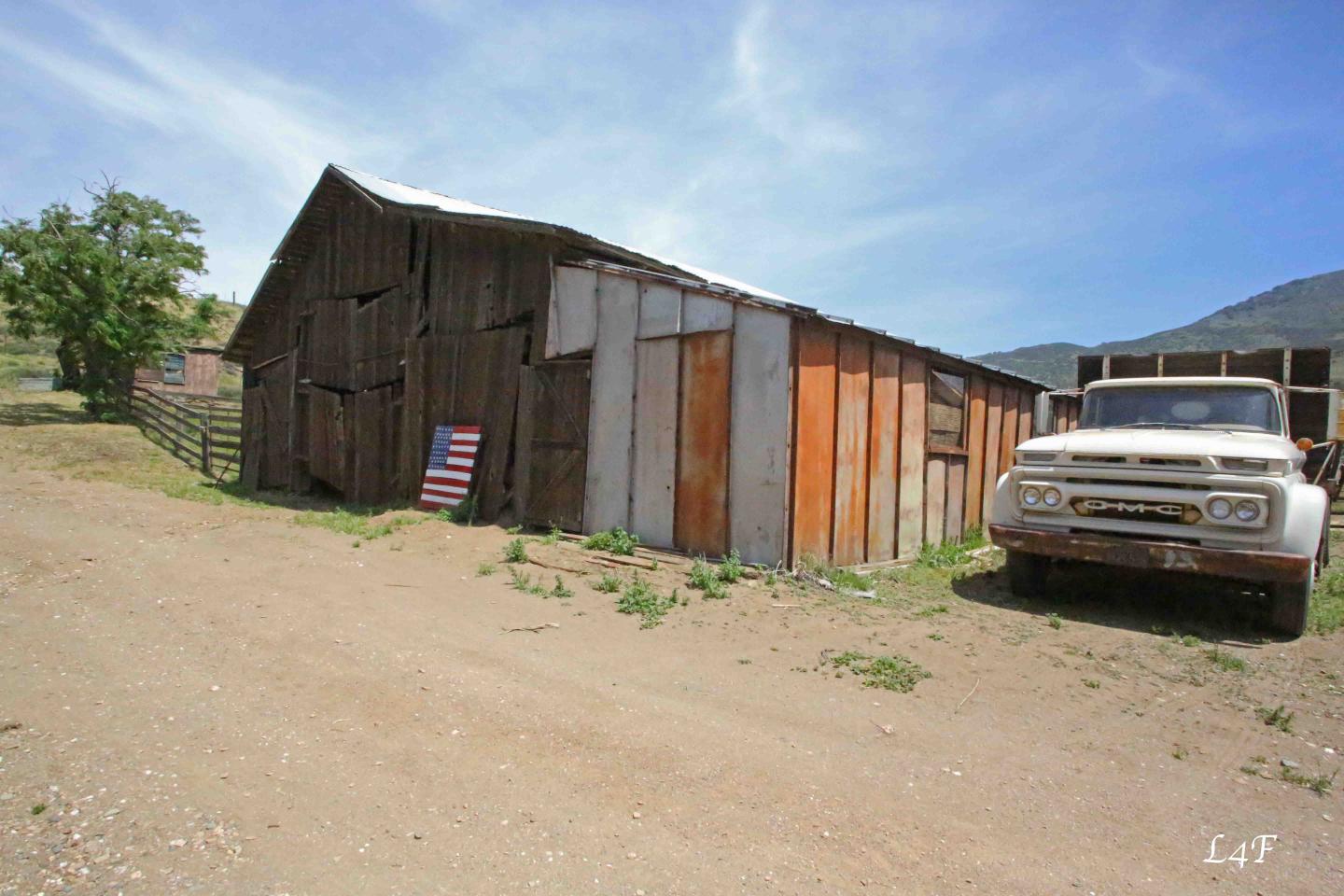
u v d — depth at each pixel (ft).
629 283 29.60
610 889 8.56
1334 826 10.43
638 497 28.84
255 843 9.32
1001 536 22.65
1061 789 11.32
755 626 19.43
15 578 21.85
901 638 18.70
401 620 18.95
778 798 10.69
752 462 25.31
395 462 41.14
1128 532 20.92
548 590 22.56
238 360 56.90
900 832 9.91
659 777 11.22
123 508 34.37
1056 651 18.12
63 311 78.79
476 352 36.29
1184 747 13.00
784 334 24.64
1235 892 8.82
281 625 18.10
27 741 11.84
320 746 12.00
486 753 11.85
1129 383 25.94
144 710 13.17
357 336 44.62
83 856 8.91
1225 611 22.16
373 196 38.83
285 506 41.86
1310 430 36.24
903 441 30.94
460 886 8.57
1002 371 38.40
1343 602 23.03
